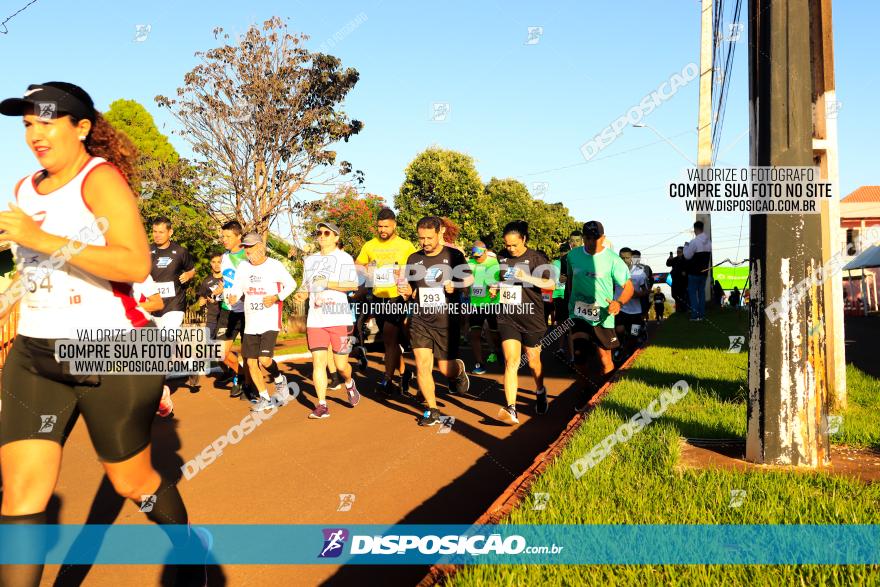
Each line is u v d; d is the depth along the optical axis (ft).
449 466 17.95
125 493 9.12
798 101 13.76
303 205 67.87
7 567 7.71
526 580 8.54
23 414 8.14
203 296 33.27
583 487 12.27
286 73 64.54
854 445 15.47
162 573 11.28
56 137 8.20
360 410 27.07
